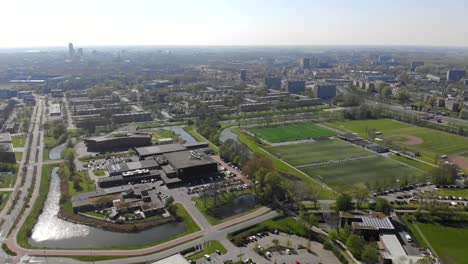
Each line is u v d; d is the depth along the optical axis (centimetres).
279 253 19475
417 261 17725
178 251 19538
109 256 19100
